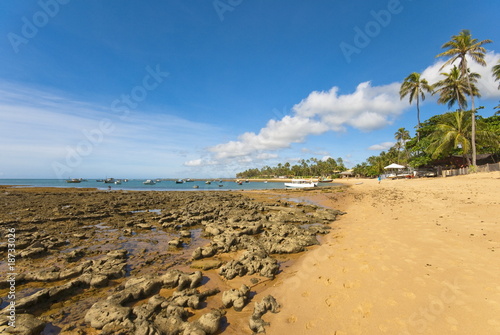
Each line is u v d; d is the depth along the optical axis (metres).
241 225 14.50
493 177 27.48
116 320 5.31
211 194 40.31
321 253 9.07
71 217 17.52
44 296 6.48
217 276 7.95
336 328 4.66
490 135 38.09
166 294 6.71
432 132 47.06
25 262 9.59
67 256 9.96
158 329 4.98
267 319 5.27
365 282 6.16
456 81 39.38
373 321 4.66
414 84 50.25
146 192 45.25
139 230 14.84
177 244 11.48
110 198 31.80
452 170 40.97
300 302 5.80
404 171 74.44
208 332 4.93
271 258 9.17
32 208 22.33
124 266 8.76
